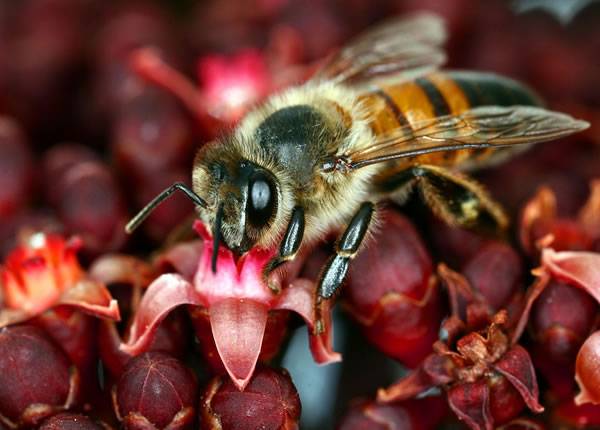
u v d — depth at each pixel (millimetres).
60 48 94
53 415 75
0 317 77
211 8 99
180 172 86
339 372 83
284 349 81
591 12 95
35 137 94
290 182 77
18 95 93
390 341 79
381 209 79
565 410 78
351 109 80
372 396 80
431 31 86
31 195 86
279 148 77
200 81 90
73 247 79
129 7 97
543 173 89
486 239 81
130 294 79
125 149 86
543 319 76
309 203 78
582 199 87
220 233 76
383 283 78
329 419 82
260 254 76
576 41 95
